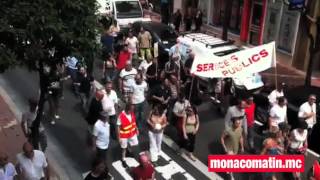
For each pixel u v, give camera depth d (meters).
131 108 11.89
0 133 13.57
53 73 9.64
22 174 8.79
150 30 20.91
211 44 17.33
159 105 12.46
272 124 12.38
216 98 16.11
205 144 13.54
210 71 12.34
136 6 25.67
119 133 11.90
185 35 18.64
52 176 11.36
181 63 16.75
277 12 24.25
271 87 15.51
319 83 21.14
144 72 16.44
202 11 30.41
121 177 11.51
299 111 12.92
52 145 13.15
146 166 9.38
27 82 18.28
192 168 12.09
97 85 17.66
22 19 7.78
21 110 15.47
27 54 8.00
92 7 8.81
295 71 22.83
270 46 12.45
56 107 14.49
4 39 7.92
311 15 21.92
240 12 27.47
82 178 11.50
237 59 12.34
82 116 15.19
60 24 8.03
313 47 17.62
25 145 8.69
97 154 11.02
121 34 22.34
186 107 12.43
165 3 30.58
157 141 12.16
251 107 12.56
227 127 11.64
